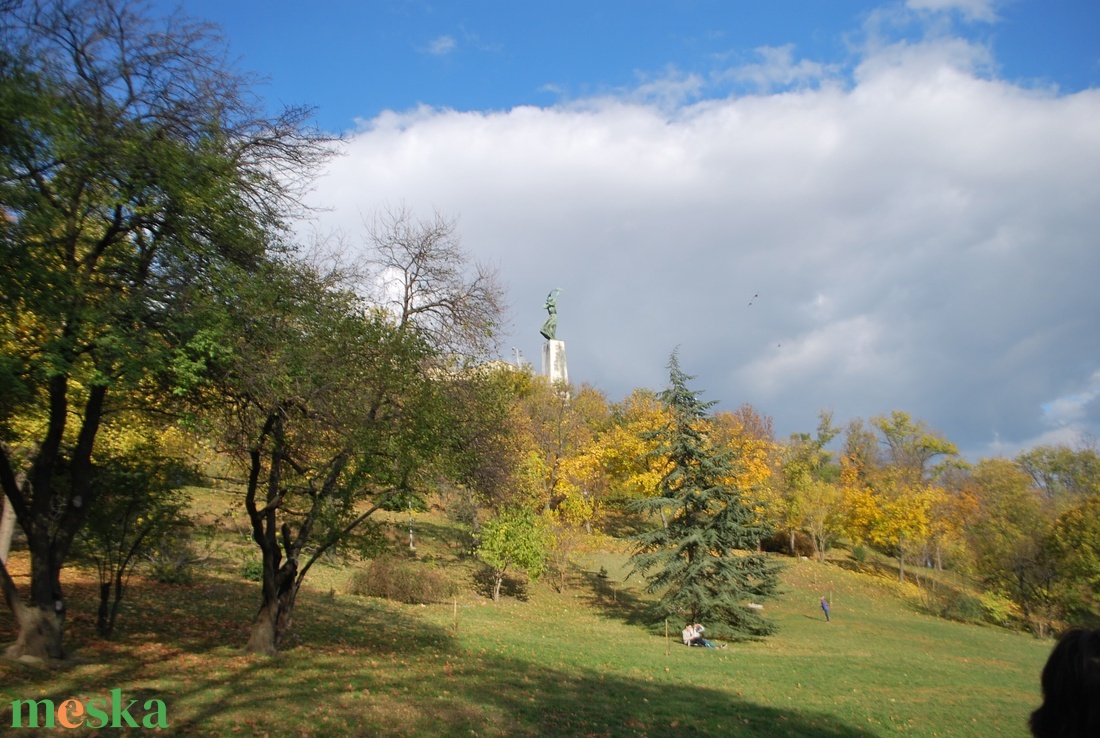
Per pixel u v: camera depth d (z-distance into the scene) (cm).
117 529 1541
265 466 1653
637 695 1612
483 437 1823
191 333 1202
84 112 1159
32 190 1097
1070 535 4066
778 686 1906
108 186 1163
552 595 3806
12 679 1112
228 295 1238
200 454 1830
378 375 1490
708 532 3038
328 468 1609
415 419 1561
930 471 8019
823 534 5784
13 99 1038
